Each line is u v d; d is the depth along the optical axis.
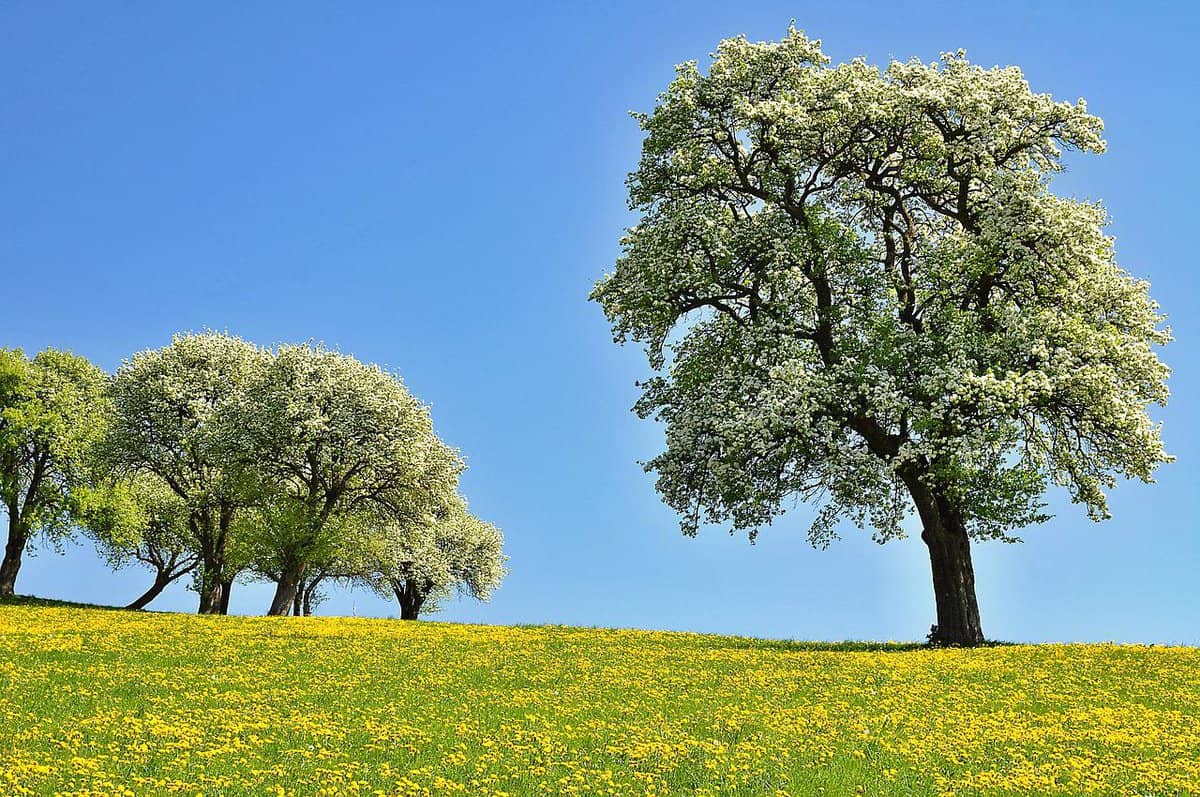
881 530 33.03
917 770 14.55
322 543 48.91
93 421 56.88
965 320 30.28
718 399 31.73
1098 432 30.11
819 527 33.28
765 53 32.78
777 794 12.81
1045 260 30.64
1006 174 31.50
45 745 14.55
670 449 34.22
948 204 33.97
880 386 29.28
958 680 23.44
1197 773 14.59
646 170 33.88
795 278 33.59
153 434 54.88
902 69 33.22
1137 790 13.63
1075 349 29.42
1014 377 27.92
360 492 53.25
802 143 31.81
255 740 15.34
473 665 25.80
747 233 32.03
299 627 36.66
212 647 28.16
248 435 49.84
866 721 18.45
